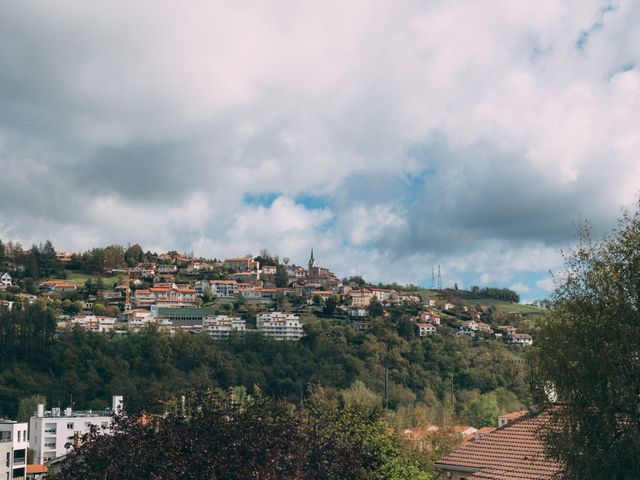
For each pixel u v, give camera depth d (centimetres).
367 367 19700
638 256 3134
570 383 3023
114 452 3009
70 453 3159
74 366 18188
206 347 19800
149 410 3334
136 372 18800
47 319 19275
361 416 4503
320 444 3341
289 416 3450
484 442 4131
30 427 11681
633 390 2962
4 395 16562
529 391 3325
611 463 2870
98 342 19388
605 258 3200
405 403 16700
